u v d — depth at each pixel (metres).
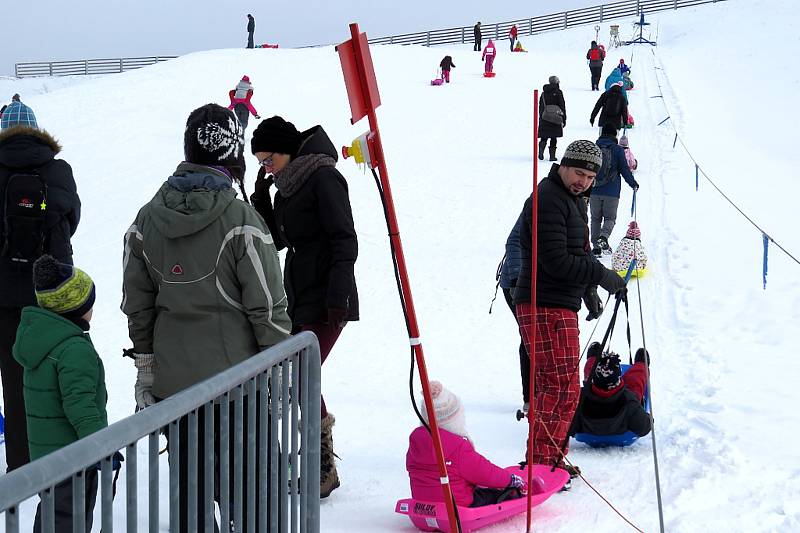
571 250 4.99
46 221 4.73
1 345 4.71
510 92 28.47
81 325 3.84
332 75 29.22
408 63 34.47
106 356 8.44
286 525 3.21
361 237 13.52
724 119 24.47
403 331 9.38
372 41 64.38
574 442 5.81
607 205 12.01
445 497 3.65
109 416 6.66
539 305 5.09
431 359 8.39
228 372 2.63
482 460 4.37
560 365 5.07
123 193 15.95
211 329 3.47
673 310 9.45
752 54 36.66
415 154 19.47
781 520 4.23
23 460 4.71
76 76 57.44
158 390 3.52
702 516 4.36
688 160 18.75
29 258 4.65
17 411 4.70
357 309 4.59
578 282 4.98
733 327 8.63
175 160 18.44
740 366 7.30
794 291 9.70
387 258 12.45
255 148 4.72
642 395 5.84
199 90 26.41
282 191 4.70
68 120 22.28
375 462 5.55
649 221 13.81
